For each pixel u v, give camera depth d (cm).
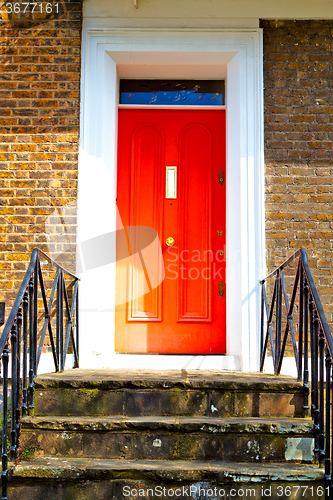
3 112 425
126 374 340
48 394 304
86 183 418
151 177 458
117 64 444
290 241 416
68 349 408
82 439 287
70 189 418
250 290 412
